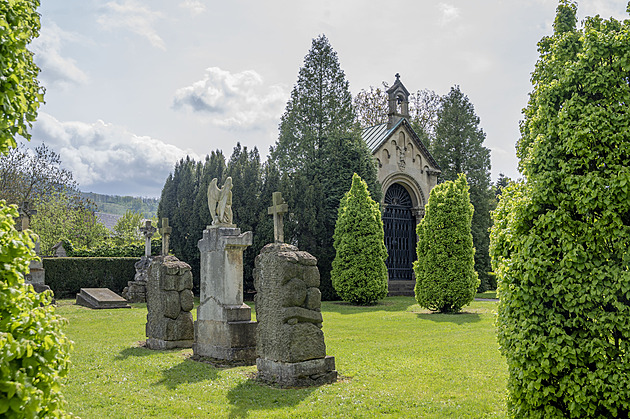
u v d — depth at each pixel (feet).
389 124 121.49
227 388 27.91
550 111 20.89
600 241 18.51
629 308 17.65
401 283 113.91
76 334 49.60
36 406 10.05
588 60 20.10
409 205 122.11
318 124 112.47
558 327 18.57
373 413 23.25
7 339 10.04
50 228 131.23
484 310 74.02
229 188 39.78
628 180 18.01
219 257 37.37
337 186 104.22
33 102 14.26
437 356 37.24
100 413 23.26
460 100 148.36
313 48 113.29
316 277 29.91
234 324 35.29
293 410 23.66
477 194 140.97
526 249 19.60
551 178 19.63
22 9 13.92
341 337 47.91
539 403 18.62
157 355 38.24
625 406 16.84
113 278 98.78
